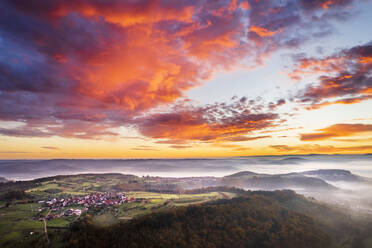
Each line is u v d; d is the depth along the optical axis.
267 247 103.19
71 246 92.31
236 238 106.12
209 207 127.38
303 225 122.94
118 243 96.12
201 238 103.06
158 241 97.62
